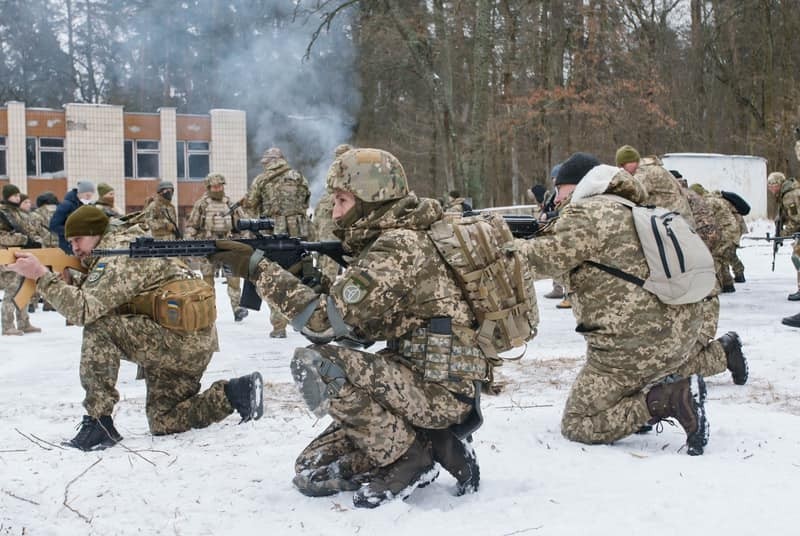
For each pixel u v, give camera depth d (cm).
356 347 379
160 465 444
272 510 371
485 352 369
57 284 466
